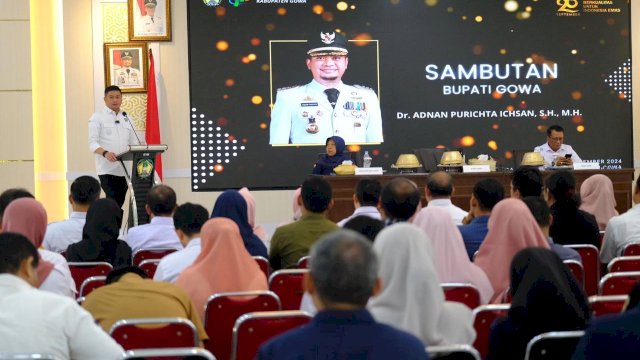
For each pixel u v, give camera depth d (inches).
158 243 235.9
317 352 87.0
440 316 122.6
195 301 164.7
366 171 370.3
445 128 483.5
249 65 474.0
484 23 484.7
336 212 367.6
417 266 114.3
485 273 174.4
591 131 490.6
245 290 166.9
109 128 399.5
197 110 471.8
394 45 480.7
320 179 216.7
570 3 489.1
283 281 185.5
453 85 483.5
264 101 474.0
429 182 242.8
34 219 183.2
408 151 481.4
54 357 110.2
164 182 470.9
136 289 150.7
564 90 489.4
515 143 486.6
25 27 441.1
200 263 168.6
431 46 482.6
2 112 440.1
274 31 474.3
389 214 192.7
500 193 215.6
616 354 103.0
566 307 122.6
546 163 428.5
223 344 159.8
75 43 465.7
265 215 474.3
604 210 281.3
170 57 470.9
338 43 477.4
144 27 468.4
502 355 126.9
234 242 169.3
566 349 122.1
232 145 472.7
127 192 454.6
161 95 469.4
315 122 475.5
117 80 466.9
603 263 240.4
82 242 218.2
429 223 169.5
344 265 87.2
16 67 440.8
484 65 485.1
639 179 242.4
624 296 152.9
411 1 481.7
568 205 239.0
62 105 470.6
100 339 122.3
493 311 148.2
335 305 88.7
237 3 472.7
